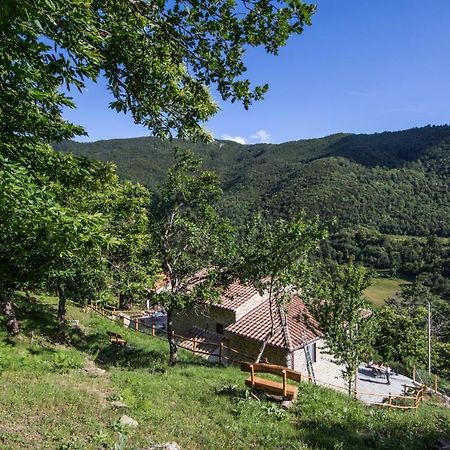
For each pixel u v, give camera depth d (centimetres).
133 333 2311
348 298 1711
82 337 1884
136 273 1564
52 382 905
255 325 2291
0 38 429
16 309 1953
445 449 839
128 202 1555
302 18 445
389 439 856
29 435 631
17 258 660
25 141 640
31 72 516
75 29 437
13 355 1120
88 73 496
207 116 681
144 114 654
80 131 787
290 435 801
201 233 1566
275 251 1589
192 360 1859
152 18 484
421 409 1505
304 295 1802
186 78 585
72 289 1711
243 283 1655
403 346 3512
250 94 512
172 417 820
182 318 2797
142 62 562
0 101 555
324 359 2359
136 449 629
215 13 453
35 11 364
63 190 792
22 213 477
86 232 529
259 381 1041
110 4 501
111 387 958
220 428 801
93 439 645
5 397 757
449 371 4125
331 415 977
